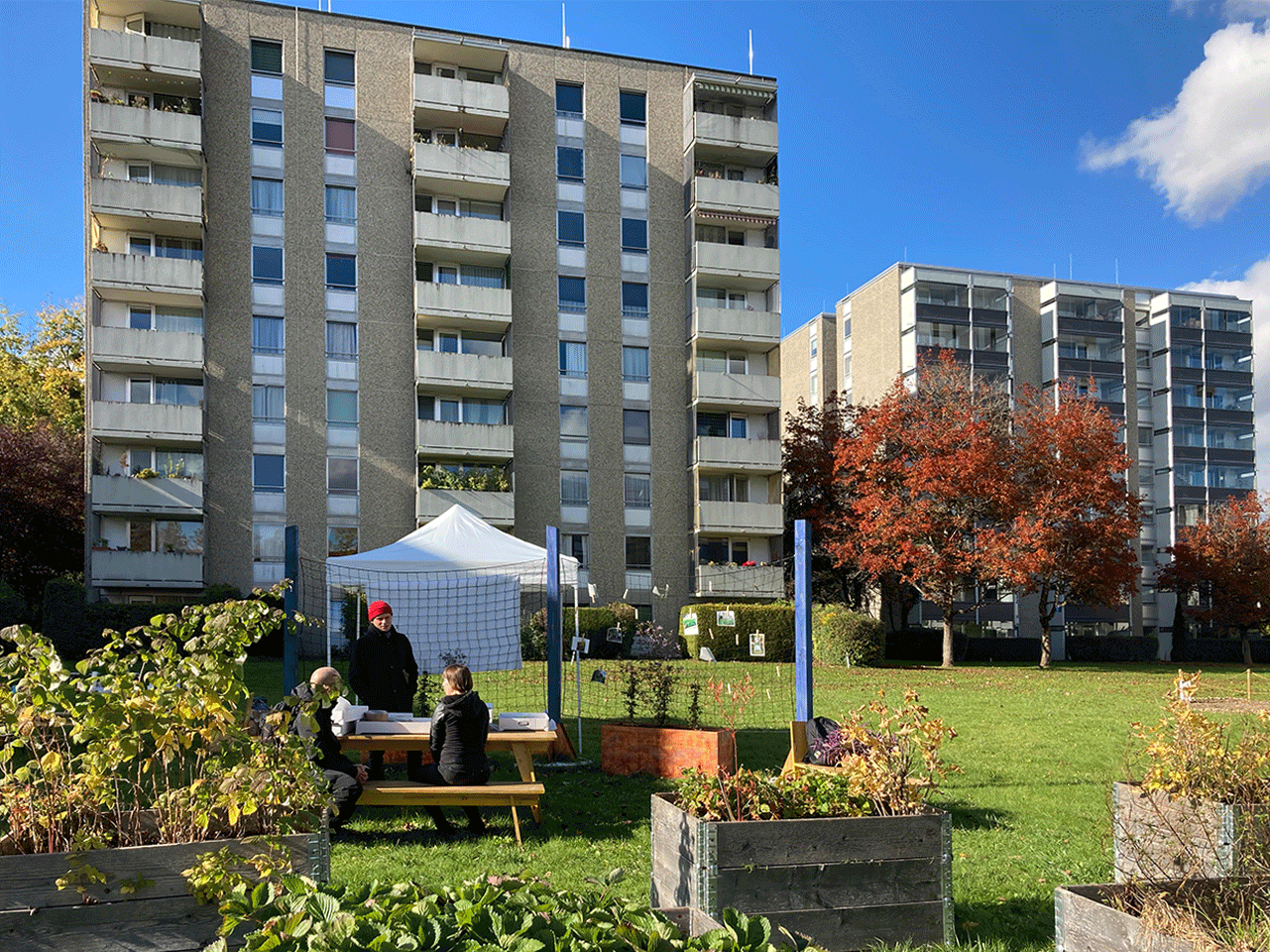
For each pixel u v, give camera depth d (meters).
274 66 31.81
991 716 16.91
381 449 31.36
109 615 24.75
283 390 30.69
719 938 3.30
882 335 55.31
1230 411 57.25
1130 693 22.84
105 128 28.83
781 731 14.41
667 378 34.78
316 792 4.35
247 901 3.69
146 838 4.22
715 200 34.94
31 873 3.79
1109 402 55.03
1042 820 8.44
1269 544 46.84
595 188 34.75
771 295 35.84
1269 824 5.22
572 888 6.17
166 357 29.00
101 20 30.80
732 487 35.28
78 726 3.93
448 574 16.86
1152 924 3.92
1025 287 54.97
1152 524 56.47
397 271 32.28
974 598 50.50
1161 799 5.76
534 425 33.09
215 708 4.05
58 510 32.81
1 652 4.07
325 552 30.50
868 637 30.66
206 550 29.34
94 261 28.58
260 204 31.14
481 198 34.00
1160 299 57.25
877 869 4.98
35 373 41.16
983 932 5.36
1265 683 28.81
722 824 4.84
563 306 33.91
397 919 3.17
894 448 36.66
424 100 32.34
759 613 31.23
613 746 10.67
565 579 15.61
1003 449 35.09
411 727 8.88
